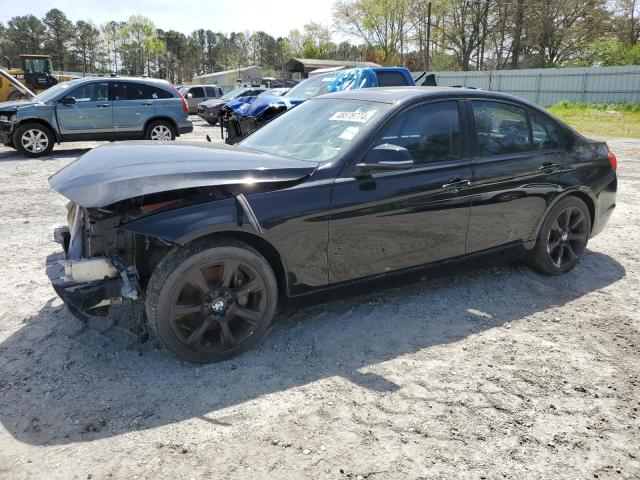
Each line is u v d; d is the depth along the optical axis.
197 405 2.75
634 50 42.75
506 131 4.21
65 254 3.45
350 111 3.85
